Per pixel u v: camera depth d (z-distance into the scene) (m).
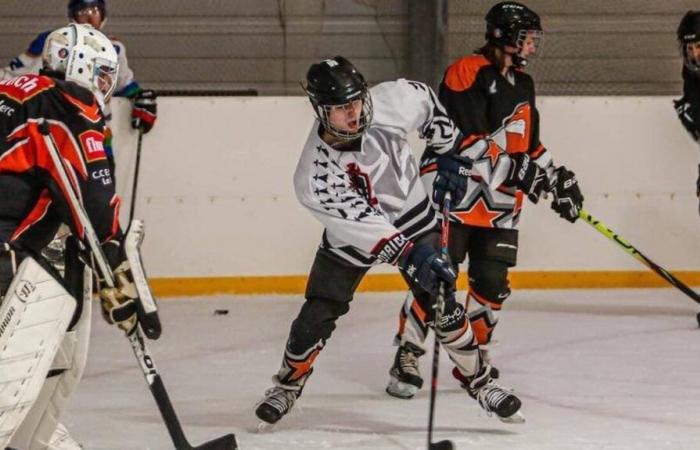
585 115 18.84
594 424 10.73
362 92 9.35
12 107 7.73
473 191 11.89
